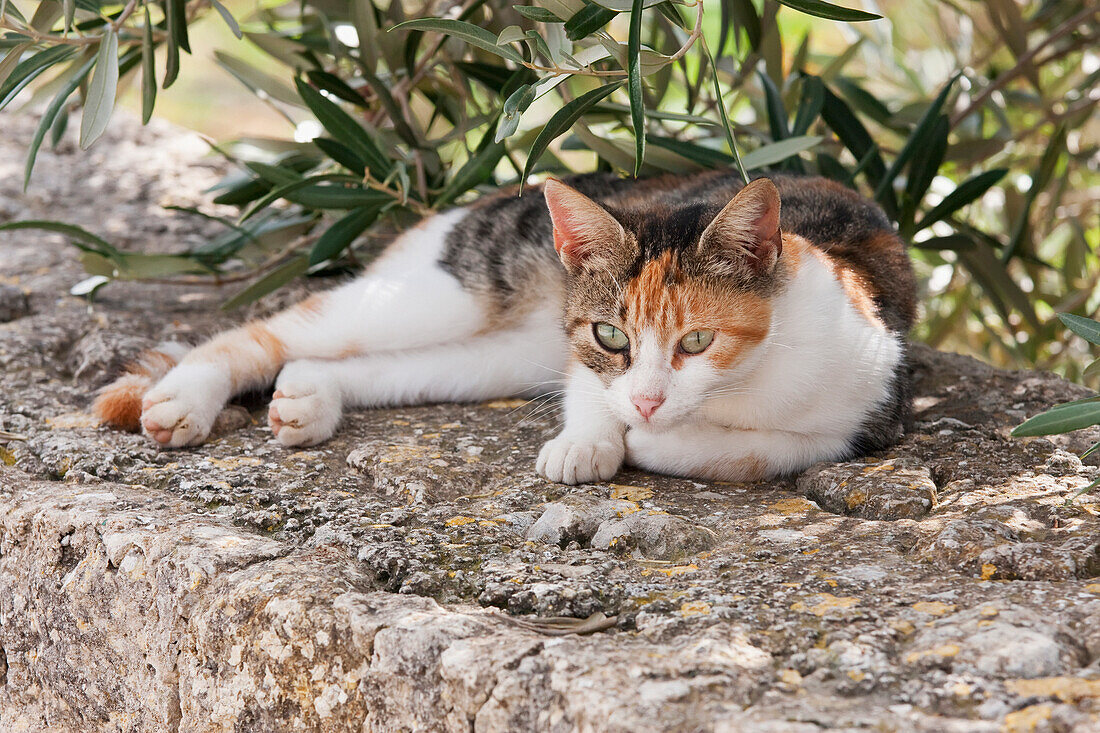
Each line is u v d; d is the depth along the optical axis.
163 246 4.19
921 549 1.84
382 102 3.49
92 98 2.54
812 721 1.28
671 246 2.21
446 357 2.90
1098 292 4.69
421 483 2.25
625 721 1.31
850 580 1.71
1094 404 1.79
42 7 2.82
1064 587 1.63
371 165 3.21
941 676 1.39
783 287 2.29
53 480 2.36
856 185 3.68
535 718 1.42
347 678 1.61
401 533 1.99
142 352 3.00
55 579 2.04
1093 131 4.86
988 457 2.32
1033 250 4.23
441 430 2.67
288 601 1.67
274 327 2.90
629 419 2.26
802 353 2.27
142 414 2.52
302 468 2.39
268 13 4.23
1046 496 2.05
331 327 2.86
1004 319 3.97
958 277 4.68
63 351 3.24
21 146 5.14
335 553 1.87
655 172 3.36
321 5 3.64
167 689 1.86
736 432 2.36
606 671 1.42
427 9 3.70
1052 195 4.56
